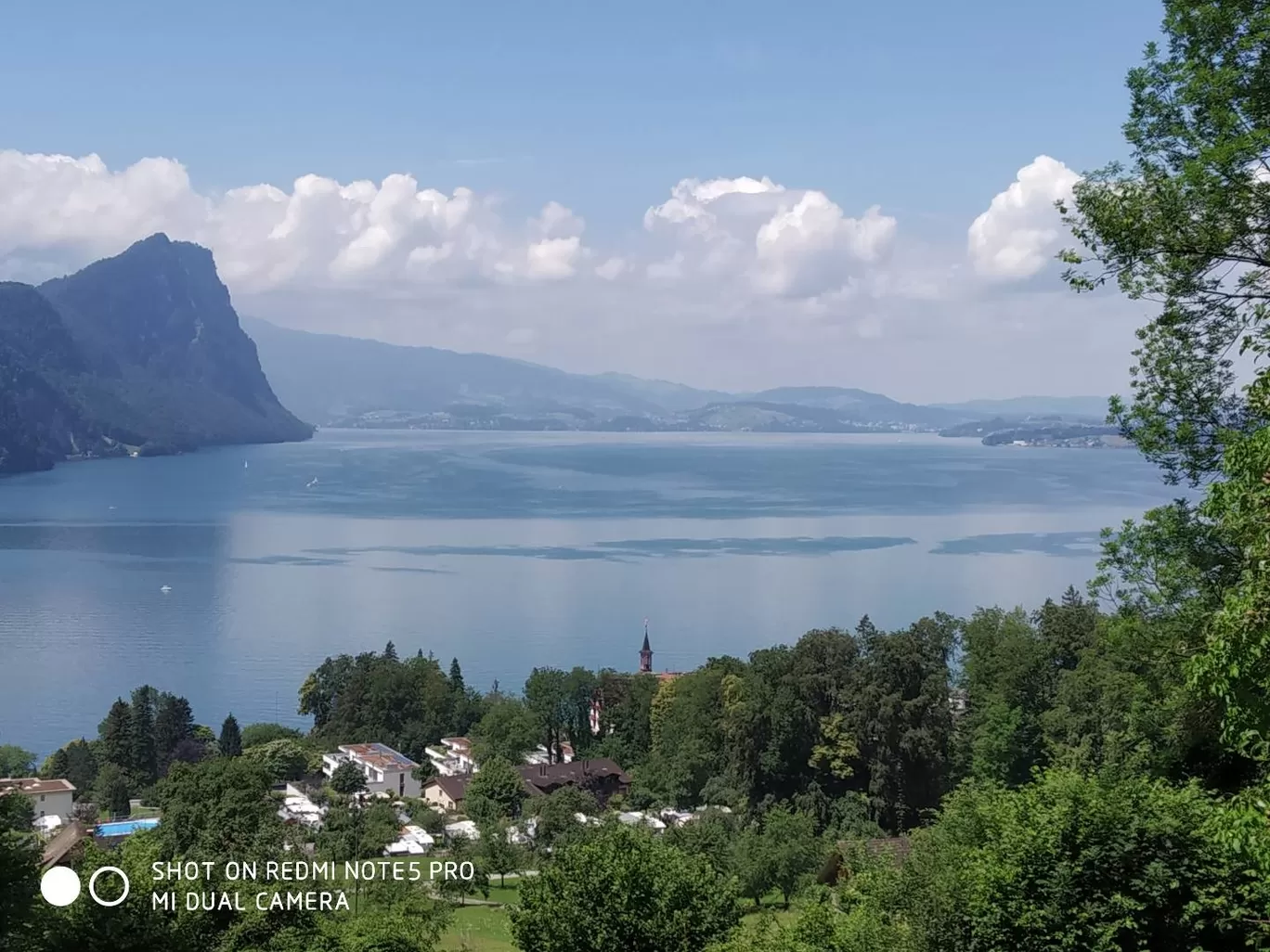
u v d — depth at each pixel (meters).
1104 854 19.41
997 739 58.59
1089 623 67.81
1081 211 22.16
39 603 198.00
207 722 130.50
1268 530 15.13
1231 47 19.94
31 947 22.38
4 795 23.22
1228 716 15.92
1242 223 19.86
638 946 22.61
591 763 93.81
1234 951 18.92
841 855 37.44
